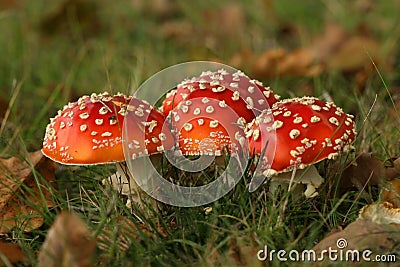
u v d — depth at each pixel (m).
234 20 1.60
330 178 0.92
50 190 0.93
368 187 0.95
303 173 0.88
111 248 0.86
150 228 0.90
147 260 0.86
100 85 1.21
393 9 1.49
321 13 1.57
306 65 1.22
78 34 1.53
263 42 1.46
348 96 1.15
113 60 1.28
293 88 1.20
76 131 0.88
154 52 1.38
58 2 1.71
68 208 0.93
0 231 0.92
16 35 1.52
